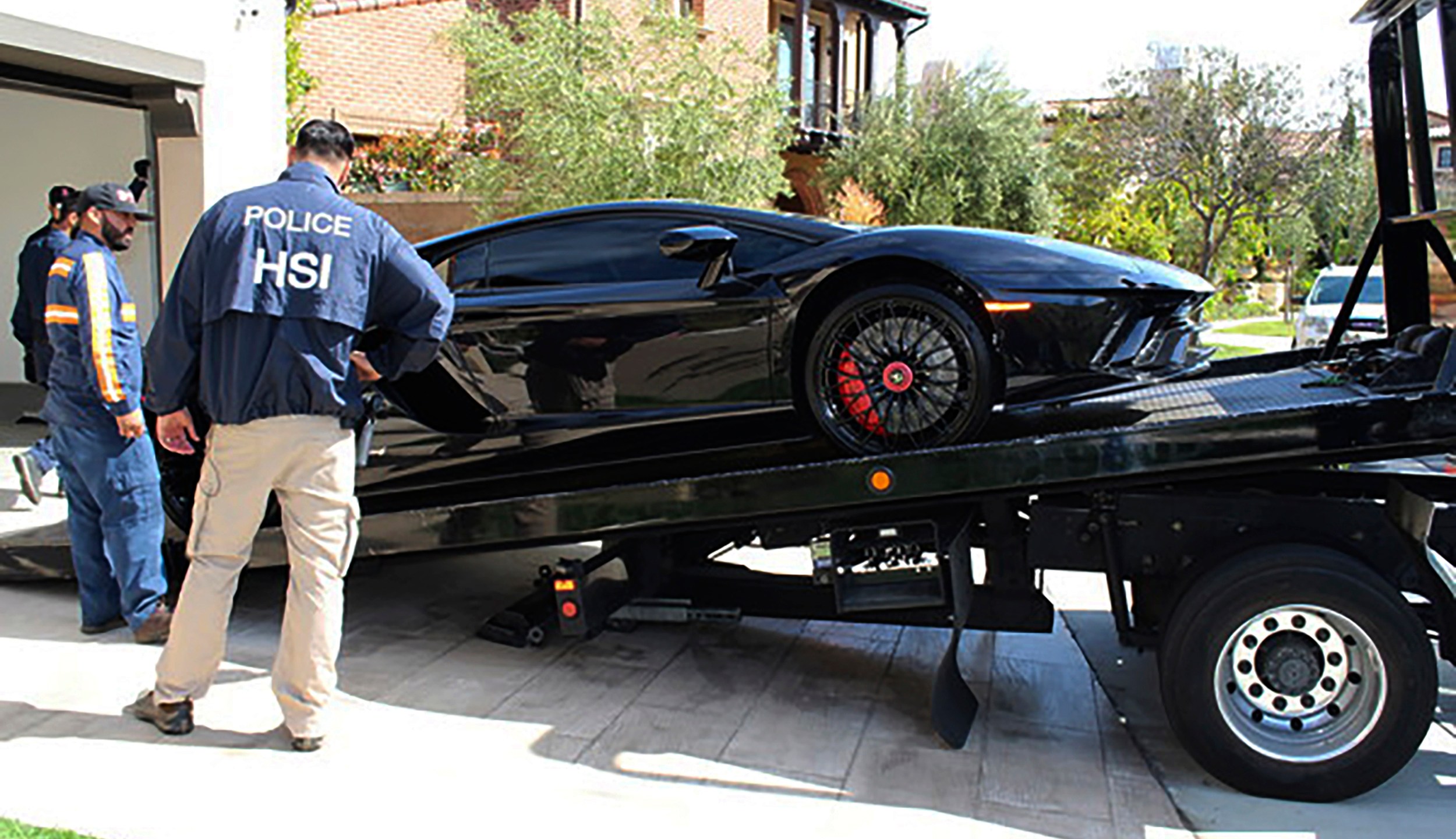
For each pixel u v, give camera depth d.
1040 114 20.73
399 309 3.46
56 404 4.21
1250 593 3.39
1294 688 3.46
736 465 4.41
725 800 3.33
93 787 3.21
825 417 4.06
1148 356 4.08
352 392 3.43
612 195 11.16
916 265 3.92
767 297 4.12
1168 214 26.47
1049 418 3.98
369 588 5.53
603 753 3.63
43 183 10.41
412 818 3.12
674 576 4.69
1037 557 3.90
